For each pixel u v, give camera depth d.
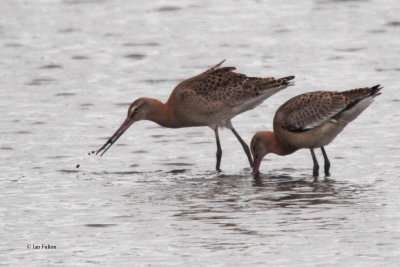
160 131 18.00
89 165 15.43
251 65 23.50
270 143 15.08
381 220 11.38
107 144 16.00
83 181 14.27
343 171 14.58
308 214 11.79
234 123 18.38
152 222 11.65
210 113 15.93
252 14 30.14
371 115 18.34
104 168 15.26
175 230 11.22
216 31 27.83
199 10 31.02
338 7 30.61
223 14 30.28
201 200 12.86
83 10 31.19
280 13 30.11
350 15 29.33
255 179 14.33
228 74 16.12
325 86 20.95
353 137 16.78
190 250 10.36
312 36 26.66
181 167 15.38
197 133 17.84
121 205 12.64
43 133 17.67
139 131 18.02
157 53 25.36
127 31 28.09
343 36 26.47
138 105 16.08
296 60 23.84
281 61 23.80
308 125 14.59
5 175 14.64
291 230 11.04
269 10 30.67
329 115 14.48
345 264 9.70
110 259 10.14
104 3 32.28
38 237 11.05
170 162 15.70
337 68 22.78
